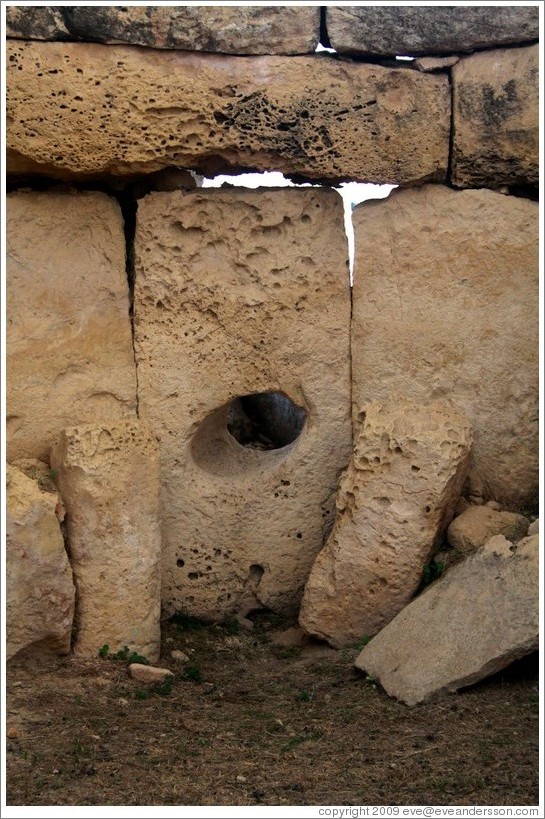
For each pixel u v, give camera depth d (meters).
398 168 6.47
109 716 5.39
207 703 5.68
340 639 6.30
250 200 6.57
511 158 6.48
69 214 6.41
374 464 6.17
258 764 4.96
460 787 4.73
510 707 5.39
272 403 8.55
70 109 6.09
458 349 6.63
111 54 6.15
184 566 6.68
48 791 4.66
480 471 6.66
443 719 5.32
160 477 6.58
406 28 6.39
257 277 6.59
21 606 5.66
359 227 6.67
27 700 5.43
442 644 5.63
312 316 6.64
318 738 5.22
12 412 6.28
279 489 6.71
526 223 6.55
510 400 6.63
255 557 6.73
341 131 6.38
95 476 5.89
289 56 6.35
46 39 6.07
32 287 6.32
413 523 6.11
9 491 5.65
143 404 6.57
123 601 5.99
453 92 6.48
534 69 6.39
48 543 5.71
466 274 6.61
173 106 6.23
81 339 6.42
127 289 6.53
